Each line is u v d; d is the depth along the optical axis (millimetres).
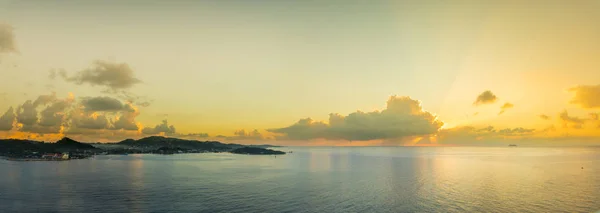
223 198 114000
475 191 127188
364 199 112500
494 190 129500
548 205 101938
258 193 124062
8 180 159875
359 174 193250
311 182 155375
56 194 120625
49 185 142375
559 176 175000
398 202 107375
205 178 170250
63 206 101875
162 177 173375
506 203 105188
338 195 119938
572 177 170625
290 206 102250
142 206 101750
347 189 134000
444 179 165375
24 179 163500
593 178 166250
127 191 127188
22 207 101062
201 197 115750
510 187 137000
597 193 121812
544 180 158875
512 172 198375
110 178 168375
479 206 101125
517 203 105062
